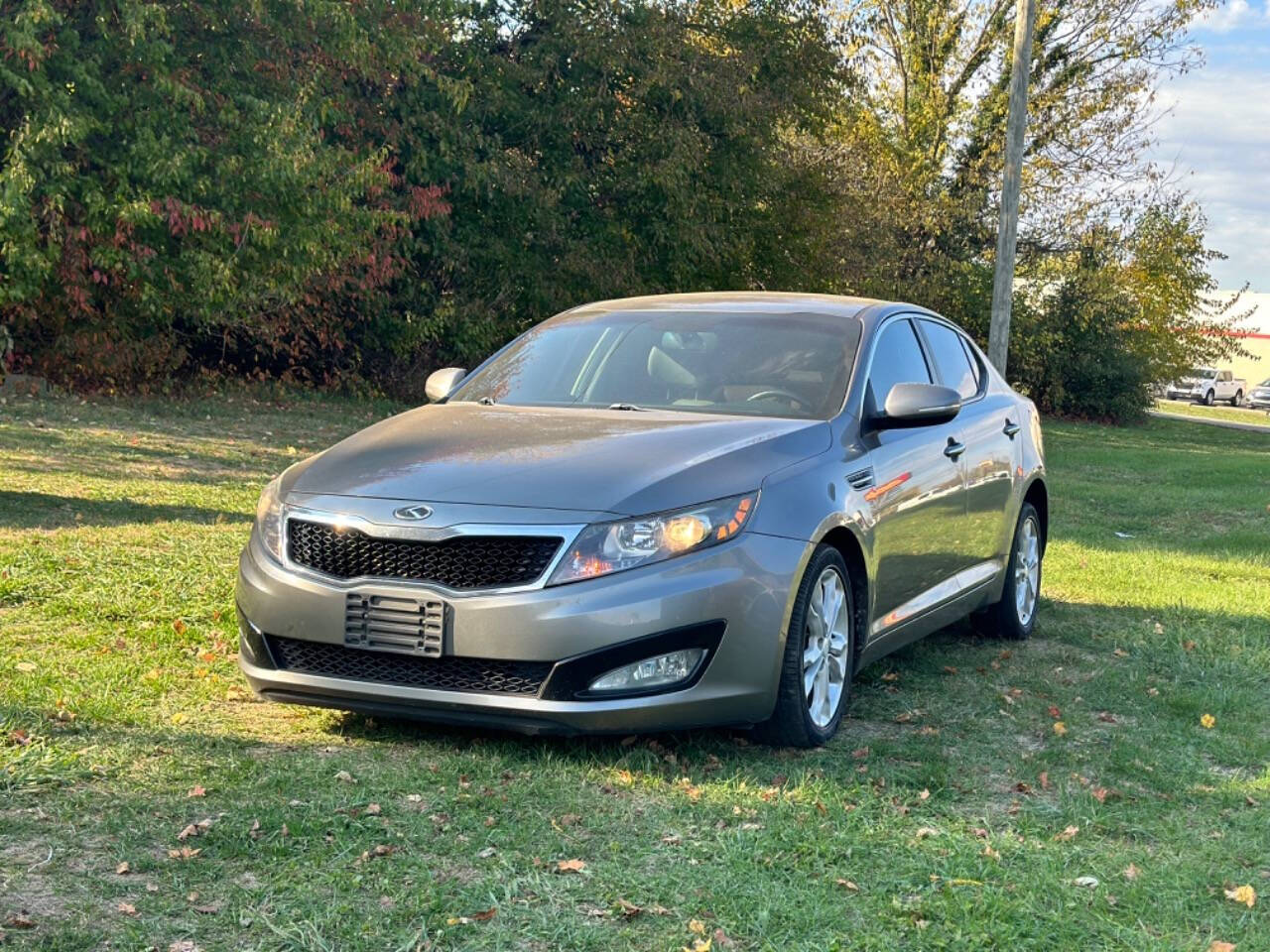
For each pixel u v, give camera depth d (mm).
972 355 7273
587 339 6051
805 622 4789
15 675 5121
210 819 3785
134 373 19203
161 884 3359
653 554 4414
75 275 16312
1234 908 3619
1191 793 4641
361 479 4734
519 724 4391
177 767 4230
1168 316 40062
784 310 6086
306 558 4629
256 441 14734
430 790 4160
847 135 33844
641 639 4352
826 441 5188
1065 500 15336
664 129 22875
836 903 3471
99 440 13234
